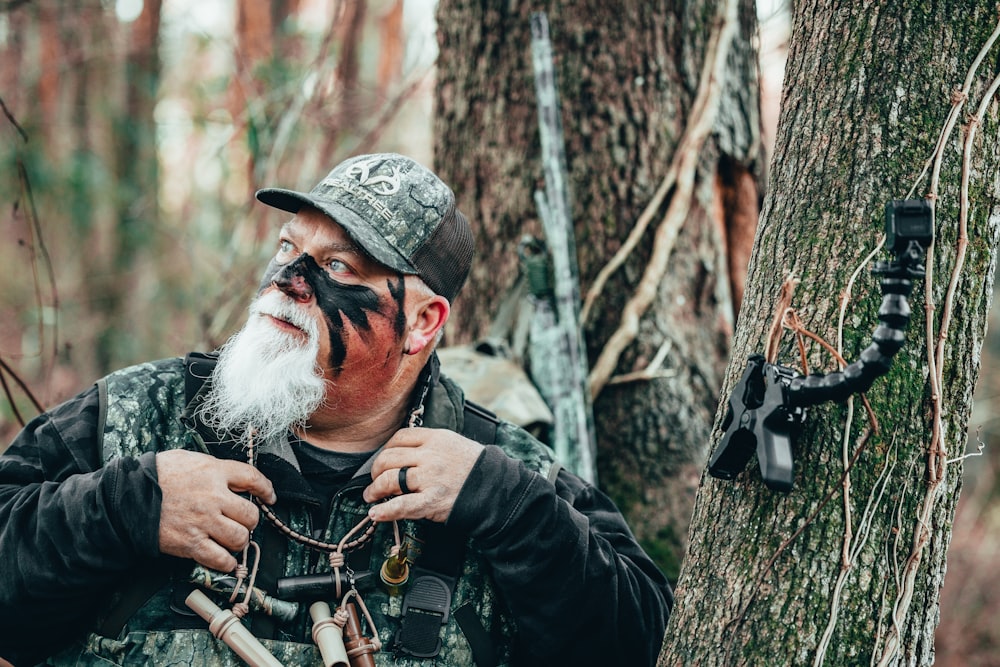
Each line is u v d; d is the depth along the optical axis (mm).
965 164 1587
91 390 1881
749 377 1581
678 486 3205
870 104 1633
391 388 1895
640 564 2016
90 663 1740
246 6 6500
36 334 5809
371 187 1859
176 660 1716
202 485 1691
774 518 1605
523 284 3264
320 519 1843
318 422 1883
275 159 4832
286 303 1804
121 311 6941
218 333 4488
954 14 1627
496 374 3012
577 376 3074
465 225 1980
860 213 1616
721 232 3320
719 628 1634
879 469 1574
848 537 1560
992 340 7617
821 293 1620
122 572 1694
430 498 1765
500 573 1800
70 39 6574
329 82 5258
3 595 1671
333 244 1822
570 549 1803
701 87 3232
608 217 3236
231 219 5621
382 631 1815
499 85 3338
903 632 1597
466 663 1849
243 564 1740
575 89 3246
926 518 1580
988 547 6027
